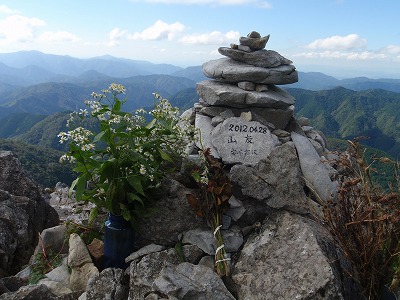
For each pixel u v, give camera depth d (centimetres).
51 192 182
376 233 70
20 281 86
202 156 88
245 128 105
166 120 88
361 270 73
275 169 87
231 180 88
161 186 86
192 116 122
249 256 77
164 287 67
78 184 76
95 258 86
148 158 84
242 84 109
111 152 80
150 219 84
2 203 112
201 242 80
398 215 66
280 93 114
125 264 83
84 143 79
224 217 84
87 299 72
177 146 90
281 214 84
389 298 70
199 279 70
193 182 92
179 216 84
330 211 75
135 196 79
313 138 126
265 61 111
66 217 138
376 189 73
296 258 72
